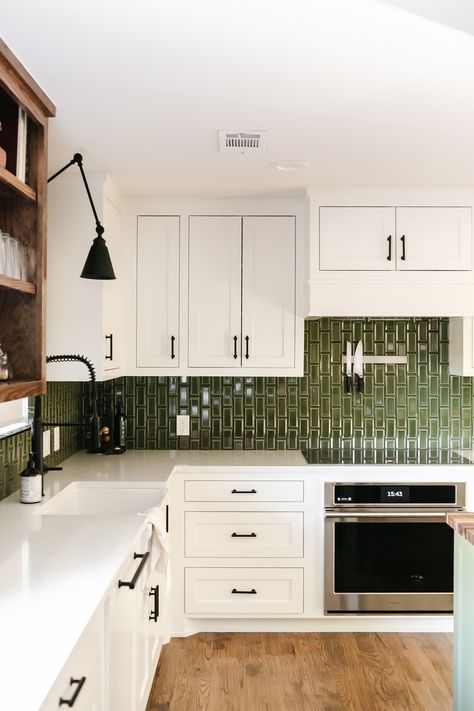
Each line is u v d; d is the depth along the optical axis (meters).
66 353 2.92
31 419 2.83
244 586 3.18
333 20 1.51
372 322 3.68
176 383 3.70
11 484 2.57
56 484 2.78
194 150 2.55
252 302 3.37
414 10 1.47
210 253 3.37
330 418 3.69
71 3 1.44
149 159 2.67
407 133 2.34
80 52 1.69
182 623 3.17
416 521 3.18
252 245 3.37
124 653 1.84
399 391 3.70
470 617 1.96
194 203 3.37
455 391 3.70
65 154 2.61
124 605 1.84
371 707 2.52
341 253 3.18
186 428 3.70
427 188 3.16
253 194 3.28
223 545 3.18
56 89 1.94
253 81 1.88
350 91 1.95
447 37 1.60
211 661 2.90
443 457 3.41
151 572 2.35
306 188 3.17
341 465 3.18
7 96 1.81
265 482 3.18
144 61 1.74
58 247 2.91
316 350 3.68
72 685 1.25
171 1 1.43
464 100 2.02
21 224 1.98
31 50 1.68
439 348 3.68
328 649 3.03
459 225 3.17
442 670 2.82
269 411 3.69
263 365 3.38
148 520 2.24
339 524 3.17
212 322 3.38
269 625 3.23
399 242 3.17
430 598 3.17
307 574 3.18
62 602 1.44
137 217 3.38
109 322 3.07
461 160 2.69
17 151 1.87
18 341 1.99
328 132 2.33
